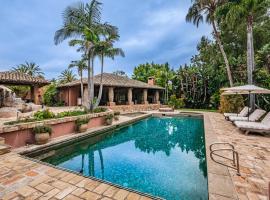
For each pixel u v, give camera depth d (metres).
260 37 21.25
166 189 4.45
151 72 40.25
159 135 10.92
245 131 8.30
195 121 15.84
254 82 14.96
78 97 23.02
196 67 28.61
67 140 8.09
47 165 4.57
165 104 29.86
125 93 28.59
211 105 25.09
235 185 3.54
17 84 16.28
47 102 24.73
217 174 3.97
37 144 7.07
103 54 13.49
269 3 14.46
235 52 24.52
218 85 24.75
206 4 19.23
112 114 12.42
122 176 5.26
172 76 31.53
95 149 8.15
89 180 3.80
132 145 8.79
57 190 3.39
